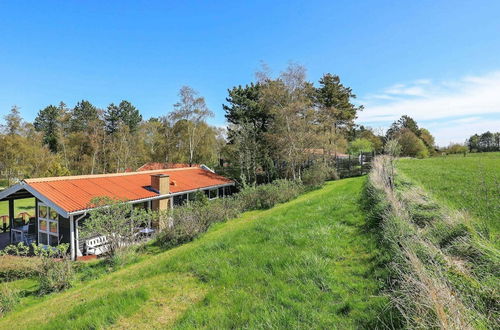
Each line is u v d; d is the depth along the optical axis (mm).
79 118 56781
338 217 8531
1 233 17547
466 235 4426
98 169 40500
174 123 41062
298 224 8203
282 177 34344
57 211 12320
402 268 4023
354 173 30422
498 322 2682
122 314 4430
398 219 5629
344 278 4629
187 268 6168
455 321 2580
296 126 29578
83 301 5691
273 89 30750
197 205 13547
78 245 12742
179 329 3803
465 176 12961
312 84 35406
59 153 41469
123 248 10289
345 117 42938
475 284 3154
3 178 40031
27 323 5246
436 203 6672
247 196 18438
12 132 36500
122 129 42656
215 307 4285
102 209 10797
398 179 10859
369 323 3338
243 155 32938
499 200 7445
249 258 6070
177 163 41438
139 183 18266
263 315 3795
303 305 3939
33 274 9477
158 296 4984
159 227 14133
